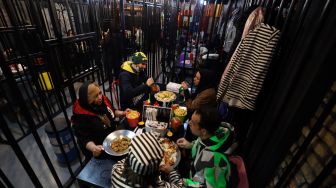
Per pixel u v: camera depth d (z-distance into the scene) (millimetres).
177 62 3523
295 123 847
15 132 2568
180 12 3596
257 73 1157
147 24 2740
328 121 727
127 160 877
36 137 1030
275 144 964
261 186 1098
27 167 958
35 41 1981
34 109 2646
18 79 2639
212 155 1104
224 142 1160
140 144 783
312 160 773
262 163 1088
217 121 1132
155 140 820
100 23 2633
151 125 1435
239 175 1139
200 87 2010
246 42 1201
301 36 931
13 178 1877
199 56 3531
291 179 876
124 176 836
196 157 1214
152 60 3176
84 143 1389
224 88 1423
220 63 2639
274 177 1025
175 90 2146
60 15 2945
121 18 2160
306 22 916
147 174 790
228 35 2549
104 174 1120
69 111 3131
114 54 2412
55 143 1891
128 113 1579
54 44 1114
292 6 966
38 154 2207
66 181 1859
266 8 1377
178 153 1251
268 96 1144
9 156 2148
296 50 942
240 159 1215
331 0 685
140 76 2400
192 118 1208
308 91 767
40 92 1089
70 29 2996
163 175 1161
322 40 741
